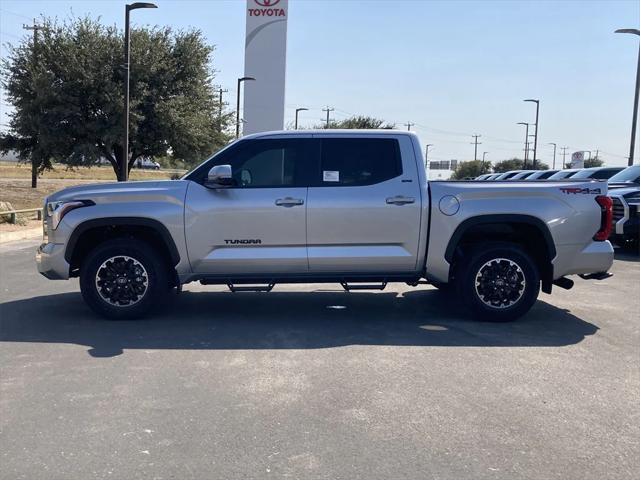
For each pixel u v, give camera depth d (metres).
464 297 7.13
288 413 4.46
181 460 3.76
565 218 6.99
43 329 6.79
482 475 3.60
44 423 4.27
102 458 3.78
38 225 20.27
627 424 4.32
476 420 4.36
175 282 7.30
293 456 3.81
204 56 31.91
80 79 27.77
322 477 3.57
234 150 7.09
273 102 34.28
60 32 29.11
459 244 7.31
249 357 5.79
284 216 6.91
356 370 5.41
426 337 6.53
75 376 5.23
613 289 9.52
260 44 34.00
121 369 5.42
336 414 4.45
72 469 3.64
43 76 27.34
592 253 7.08
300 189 6.96
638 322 7.28
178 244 6.95
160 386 4.99
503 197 6.97
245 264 6.99
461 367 5.51
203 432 4.14
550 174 24.84
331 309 7.93
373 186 6.99
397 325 7.06
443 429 4.21
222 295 8.84
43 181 50.41
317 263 7.01
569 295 9.01
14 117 29.16
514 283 7.09
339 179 7.02
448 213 6.95
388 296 8.80
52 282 9.91
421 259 7.06
